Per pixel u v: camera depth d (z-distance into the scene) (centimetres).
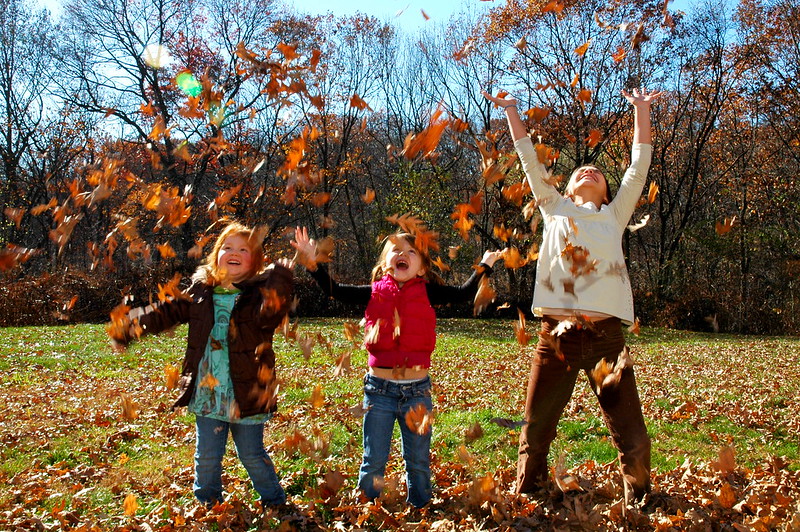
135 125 2369
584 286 313
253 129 2014
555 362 329
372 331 328
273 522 319
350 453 449
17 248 281
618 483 372
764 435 546
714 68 2566
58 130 2683
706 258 2748
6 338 1268
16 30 2841
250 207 1498
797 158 2419
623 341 325
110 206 2077
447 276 2419
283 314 319
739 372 1020
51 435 519
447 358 1211
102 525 329
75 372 890
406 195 2488
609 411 330
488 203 2247
